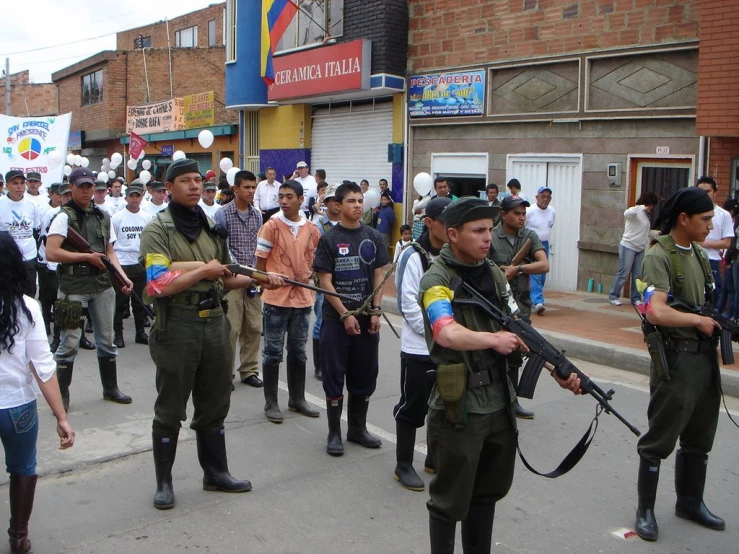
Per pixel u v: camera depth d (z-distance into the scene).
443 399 3.14
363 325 5.44
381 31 14.37
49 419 6.02
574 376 3.21
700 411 4.25
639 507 4.29
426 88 14.27
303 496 4.67
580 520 4.44
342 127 16.77
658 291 4.05
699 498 4.40
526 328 3.21
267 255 6.11
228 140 22.09
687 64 10.45
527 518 4.45
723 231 8.60
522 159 12.70
